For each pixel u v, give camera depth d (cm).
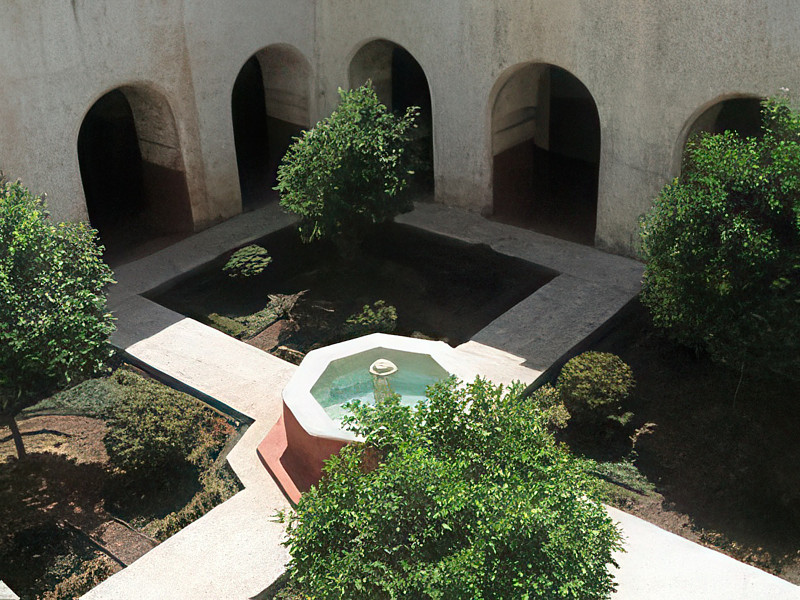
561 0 1327
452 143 1571
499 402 718
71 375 989
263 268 1469
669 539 905
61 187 1384
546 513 620
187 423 1055
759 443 1027
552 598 604
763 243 933
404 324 1298
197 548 912
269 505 966
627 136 1344
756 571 862
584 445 1048
